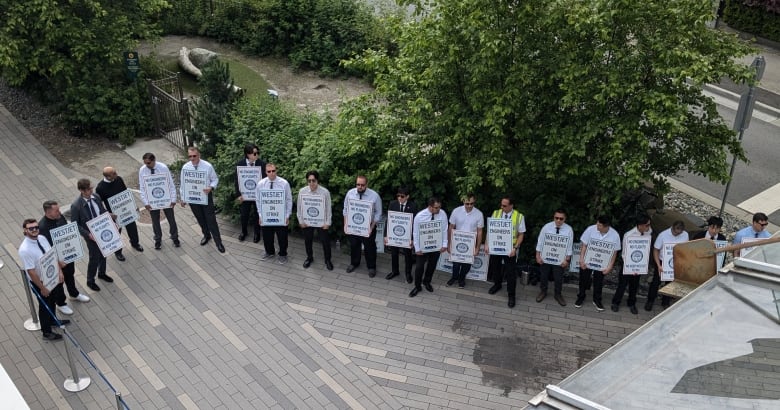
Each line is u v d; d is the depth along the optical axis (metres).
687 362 5.00
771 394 4.76
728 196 15.63
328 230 12.44
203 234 13.19
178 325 11.16
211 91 15.05
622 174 11.23
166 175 12.52
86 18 16.88
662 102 10.46
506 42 10.85
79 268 12.53
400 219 11.70
